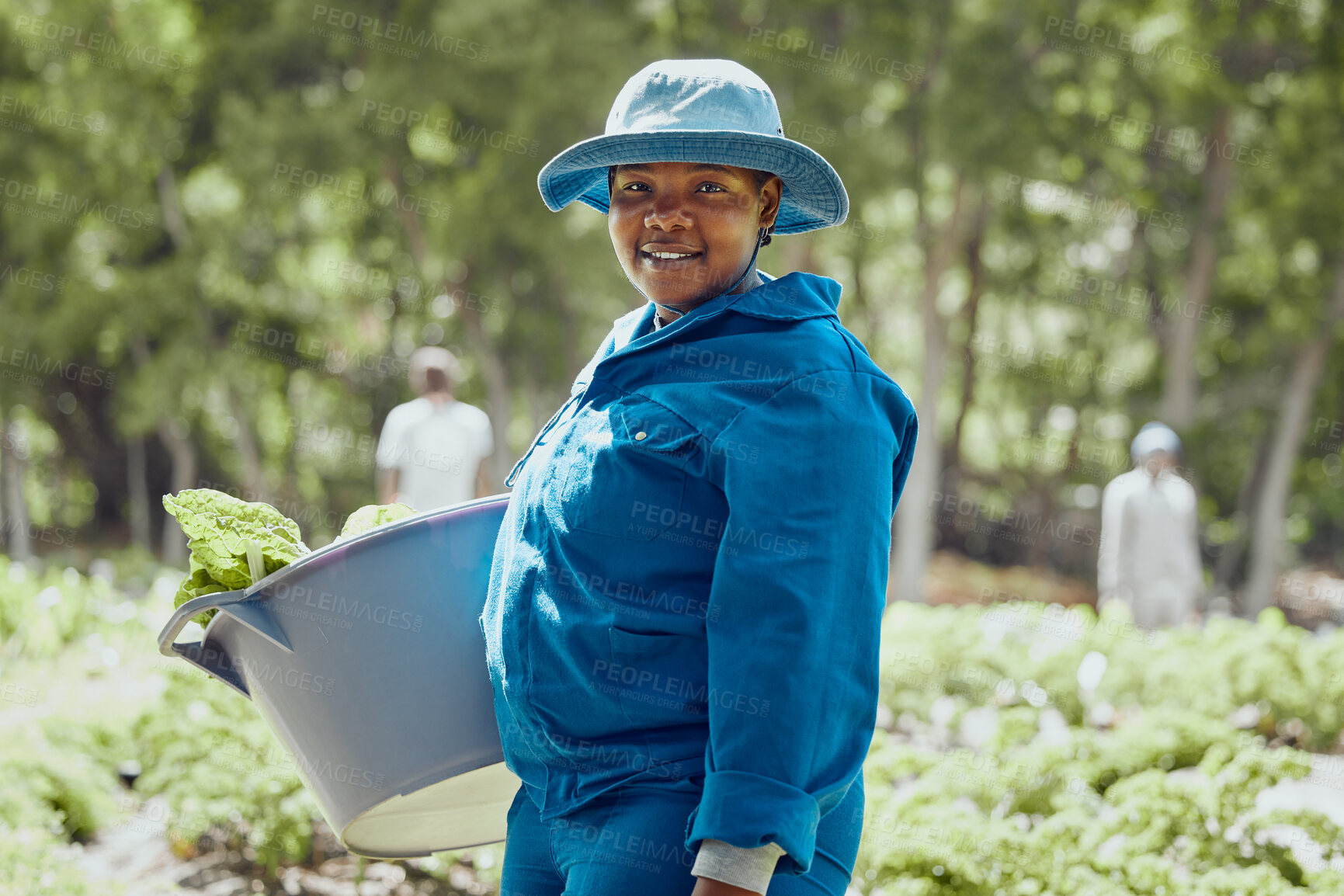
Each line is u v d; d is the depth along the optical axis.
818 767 1.45
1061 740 5.31
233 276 19.66
